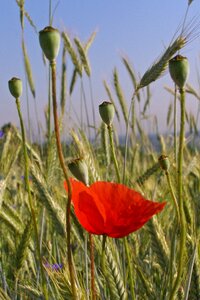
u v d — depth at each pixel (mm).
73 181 467
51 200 590
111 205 460
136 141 1767
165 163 506
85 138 757
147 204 457
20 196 1122
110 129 535
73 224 633
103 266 497
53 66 419
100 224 466
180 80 437
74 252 789
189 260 572
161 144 1473
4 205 798
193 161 1105
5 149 1297
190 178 1252
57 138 427
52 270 566
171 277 503
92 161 639
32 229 703
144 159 1648
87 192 460
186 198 720
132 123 1709
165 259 595
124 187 467
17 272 710
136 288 688
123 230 466
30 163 604
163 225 849
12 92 493
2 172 1178
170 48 677
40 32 415
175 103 646
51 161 805
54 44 414
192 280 573
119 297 520
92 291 494
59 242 905
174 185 723
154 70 698
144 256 796
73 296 458
